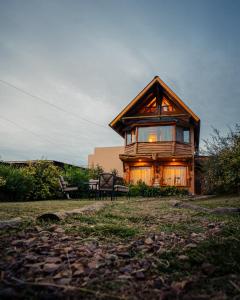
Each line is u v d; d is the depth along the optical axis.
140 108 19.08
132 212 4.10
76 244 1.86
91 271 1.33
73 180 10.62
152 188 14.12
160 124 17.75
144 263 1.51
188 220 3.29
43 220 2.71
